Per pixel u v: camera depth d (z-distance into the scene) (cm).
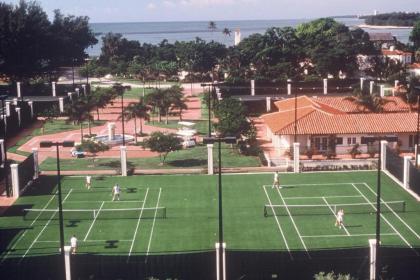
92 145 6631
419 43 17375
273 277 3328
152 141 6581
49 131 8875
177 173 6269
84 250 4116
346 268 3350
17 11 14275
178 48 16650
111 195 5472
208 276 3384
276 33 15000
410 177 5453
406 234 4344
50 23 16512
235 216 4834
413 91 8394
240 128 7225
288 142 7144
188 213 4934
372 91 10588
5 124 8156
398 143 7131
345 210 4919
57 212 4994
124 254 4016
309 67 13888
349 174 6081
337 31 18075
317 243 4175
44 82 14050
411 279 3359
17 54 13712
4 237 4409
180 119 9738
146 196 5431
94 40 18988
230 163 6700
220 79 14938
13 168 5412
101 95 9738
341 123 7194
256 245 4162
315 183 5769
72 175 6206
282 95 11369
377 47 17138
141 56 17488
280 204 5134
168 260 3378
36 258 3719
